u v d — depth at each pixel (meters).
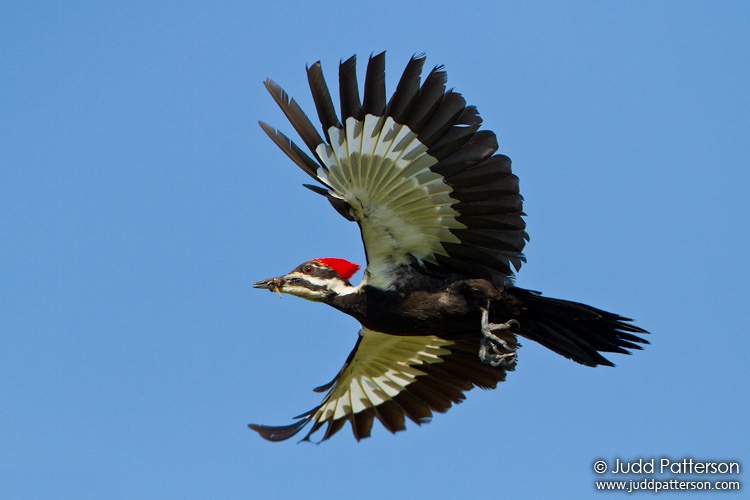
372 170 13.14
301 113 13.19
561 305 13.51
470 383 16.20
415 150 12.91
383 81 12.80
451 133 12.80
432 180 13.12
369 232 13.77
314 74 13.04
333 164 13.17
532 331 14.19
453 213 13.39
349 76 12.89
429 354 15.93
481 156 12.88
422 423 16.27
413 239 13.72
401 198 13.34
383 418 16.39
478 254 13.66
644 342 13.76
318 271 14.51
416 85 12.72
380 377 16.47
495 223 13.39
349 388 16.53
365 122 12.86
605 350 14.07
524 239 13.42
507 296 13.70
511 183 13.05
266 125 13.44
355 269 14.61
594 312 13.39
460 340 15.58
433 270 13.97
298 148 13.41
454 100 12.73
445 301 13.73
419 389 16.41
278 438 16.03
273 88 13.27
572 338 14.06
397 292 13.89
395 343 15.76
